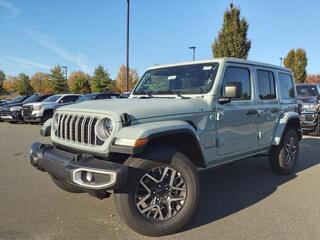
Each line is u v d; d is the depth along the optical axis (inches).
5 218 195.9
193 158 195.9
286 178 282.0
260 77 258.5
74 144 183.3
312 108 534.3
